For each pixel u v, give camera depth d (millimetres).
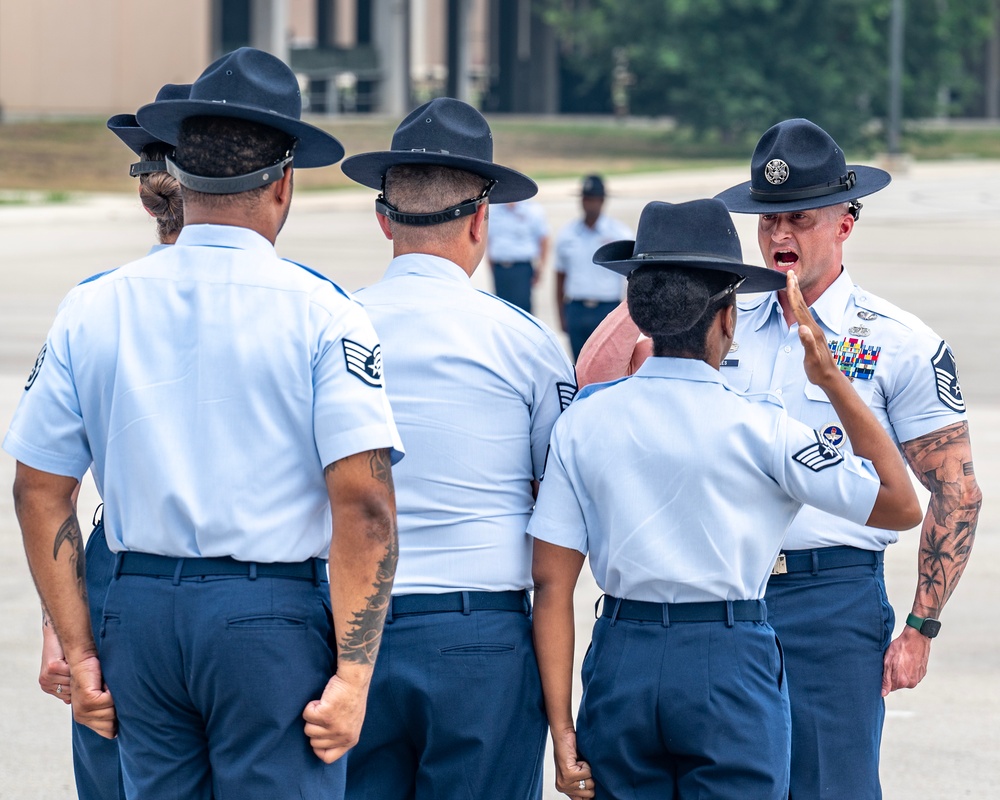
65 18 132000
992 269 57781
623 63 158625
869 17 146875
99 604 9484
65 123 129375
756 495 8297
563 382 9141
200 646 7328
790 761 9469
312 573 7609
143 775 7730
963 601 18000
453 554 8750
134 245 65812
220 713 7430
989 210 90188
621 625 8516
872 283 52594
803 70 144750
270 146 7570
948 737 14070
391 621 8680
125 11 134000
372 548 7371
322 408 7375
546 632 8664
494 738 8703
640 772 8492
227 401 7406
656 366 8500
